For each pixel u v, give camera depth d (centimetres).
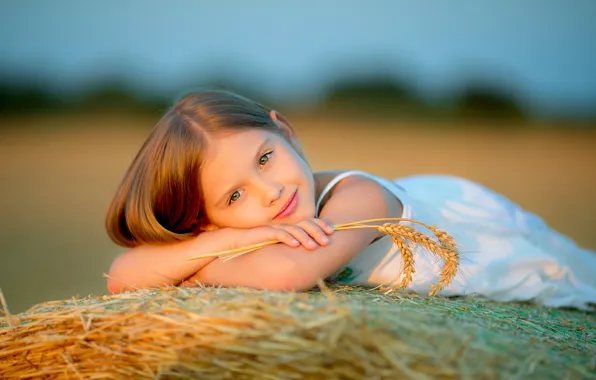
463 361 177
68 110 2756
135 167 293
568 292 334
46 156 1598
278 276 238
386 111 2833
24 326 221
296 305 192
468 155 1602
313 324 179
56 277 531
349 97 2870
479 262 317
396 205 297
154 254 273
